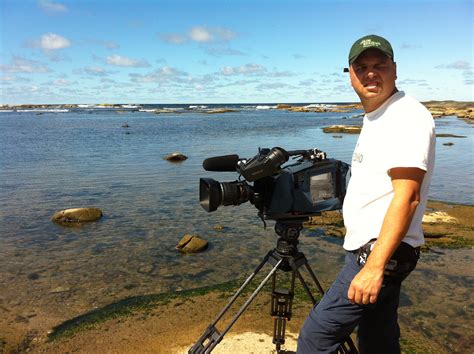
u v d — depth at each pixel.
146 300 5.49
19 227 9.34
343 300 2.41
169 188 13.84
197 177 15.91
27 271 6.81
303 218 2.86
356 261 2.40
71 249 7.91
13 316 5.22
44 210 10.88
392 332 2.66
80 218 9.74
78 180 15.23
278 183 2.76
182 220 9.95
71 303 5.62
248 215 10.38
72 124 51.97
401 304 5.27
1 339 4.61
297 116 80.38
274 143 28.69
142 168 18.09
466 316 4.95
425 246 7.46
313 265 6.78
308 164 2.75
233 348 4.05
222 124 52.56
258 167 2.63
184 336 4.45
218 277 6.57
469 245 7.53
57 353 4.25
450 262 6.74
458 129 42.53
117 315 5.07
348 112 105.56
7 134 36.31
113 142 29.66
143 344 4.33
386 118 2.31
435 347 4.27
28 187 13.92
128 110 124.50
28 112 107.50
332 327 2.46
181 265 7.09
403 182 2.11
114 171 17.28
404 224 2.06
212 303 5.31
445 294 5.56
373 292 2.07
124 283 6.33
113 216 10.30
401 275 2.32
